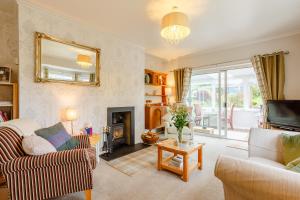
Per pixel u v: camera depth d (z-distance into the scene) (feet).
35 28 7.78
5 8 8.09
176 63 17.93
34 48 7.75
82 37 9.64
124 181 7.18
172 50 14.89
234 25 9.93
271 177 2.35
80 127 9.52
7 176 4.60
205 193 6.28
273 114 11.18
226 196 3.08
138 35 11.36
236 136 15.71
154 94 16.85
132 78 12.93
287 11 8.36
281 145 5.86
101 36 10.64
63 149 6.36
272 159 5.91
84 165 5.23
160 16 8.78
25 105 7.50
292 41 11.25
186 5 7.73
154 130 16.43
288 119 10.28
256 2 7.56
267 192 2.31
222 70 15.01
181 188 6.63
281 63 11.39
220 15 8.70
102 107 10.75
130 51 12.76
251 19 9.20
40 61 7.87
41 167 4.83
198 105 17.12
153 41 12.50
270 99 11.81
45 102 8.14
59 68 8.58
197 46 13.80
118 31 10.72
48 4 7.71
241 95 19.80
